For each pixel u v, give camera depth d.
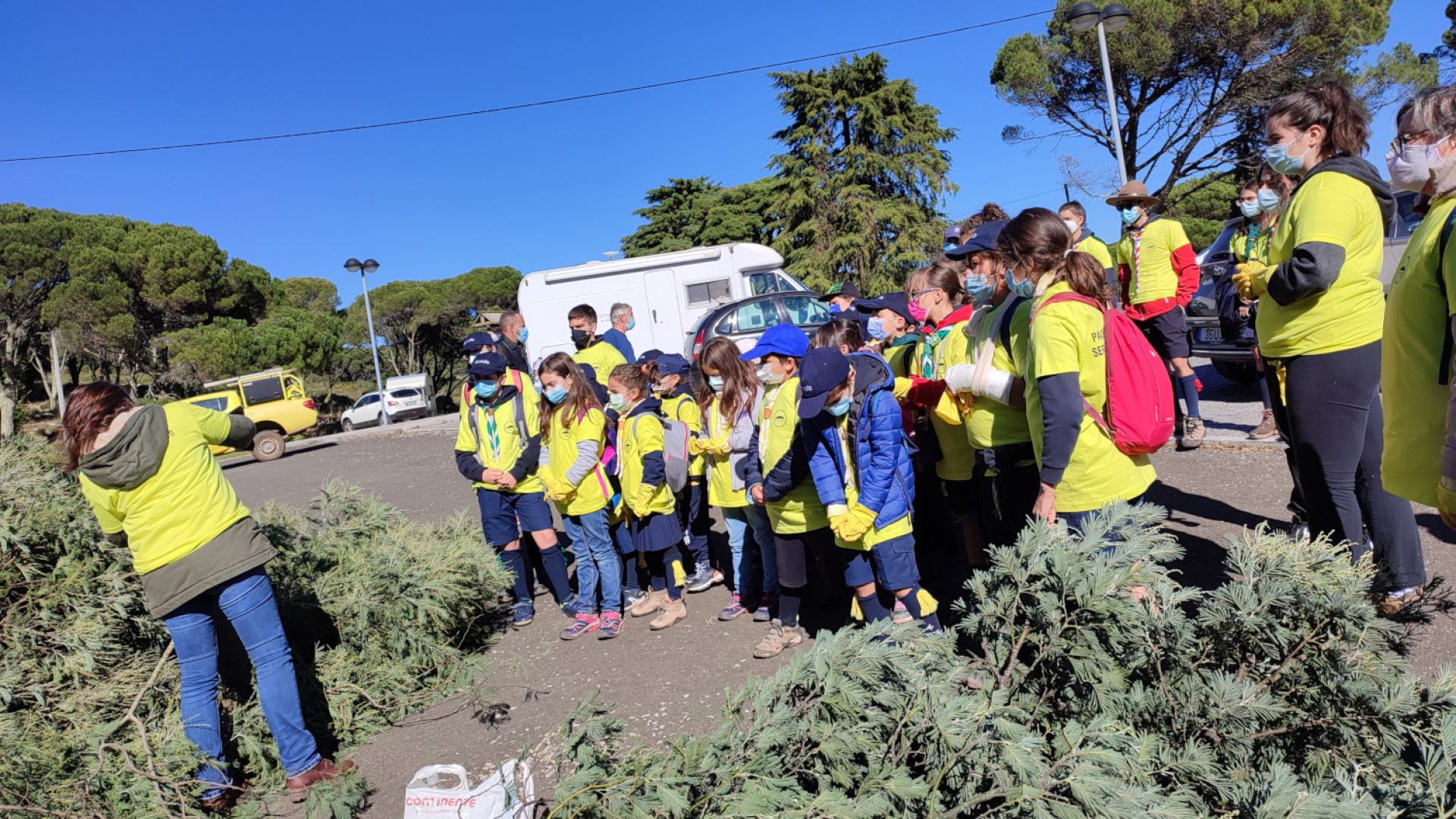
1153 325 6.75
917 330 4.74
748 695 2.38
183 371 38.50
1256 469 5.98
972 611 2.64
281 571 4.46
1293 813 1.76
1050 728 2.35
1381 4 22.80
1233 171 25.48
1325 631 2.17
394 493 10.57
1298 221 3.08
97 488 3.24
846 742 2.16
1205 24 22.70
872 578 3.58
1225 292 8.20
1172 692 2.23
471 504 9.30
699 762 2.23
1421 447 2.22
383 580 4.48
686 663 4.31
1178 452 6.79
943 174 37.16
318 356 44.88
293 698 3.47
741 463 4.52
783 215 38.81
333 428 43.22
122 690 3.50
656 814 2.15
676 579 4.95
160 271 39.62
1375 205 3.06
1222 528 4.93
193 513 3.28
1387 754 2.06
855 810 2.01
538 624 5.32
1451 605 2.41
